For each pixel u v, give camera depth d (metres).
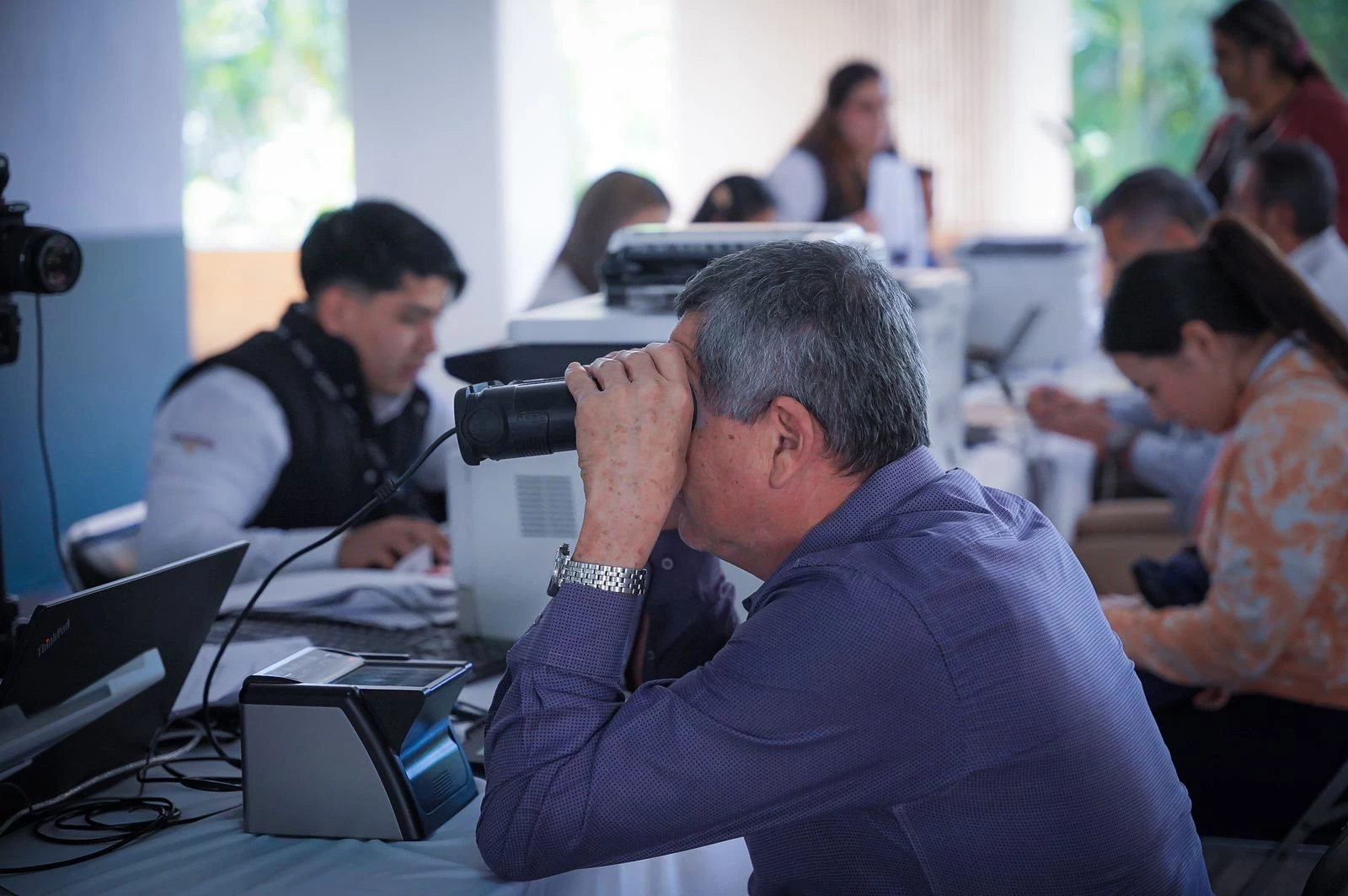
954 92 6.59
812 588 0.96
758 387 0.98
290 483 2.32
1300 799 1.80
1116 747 0.98
